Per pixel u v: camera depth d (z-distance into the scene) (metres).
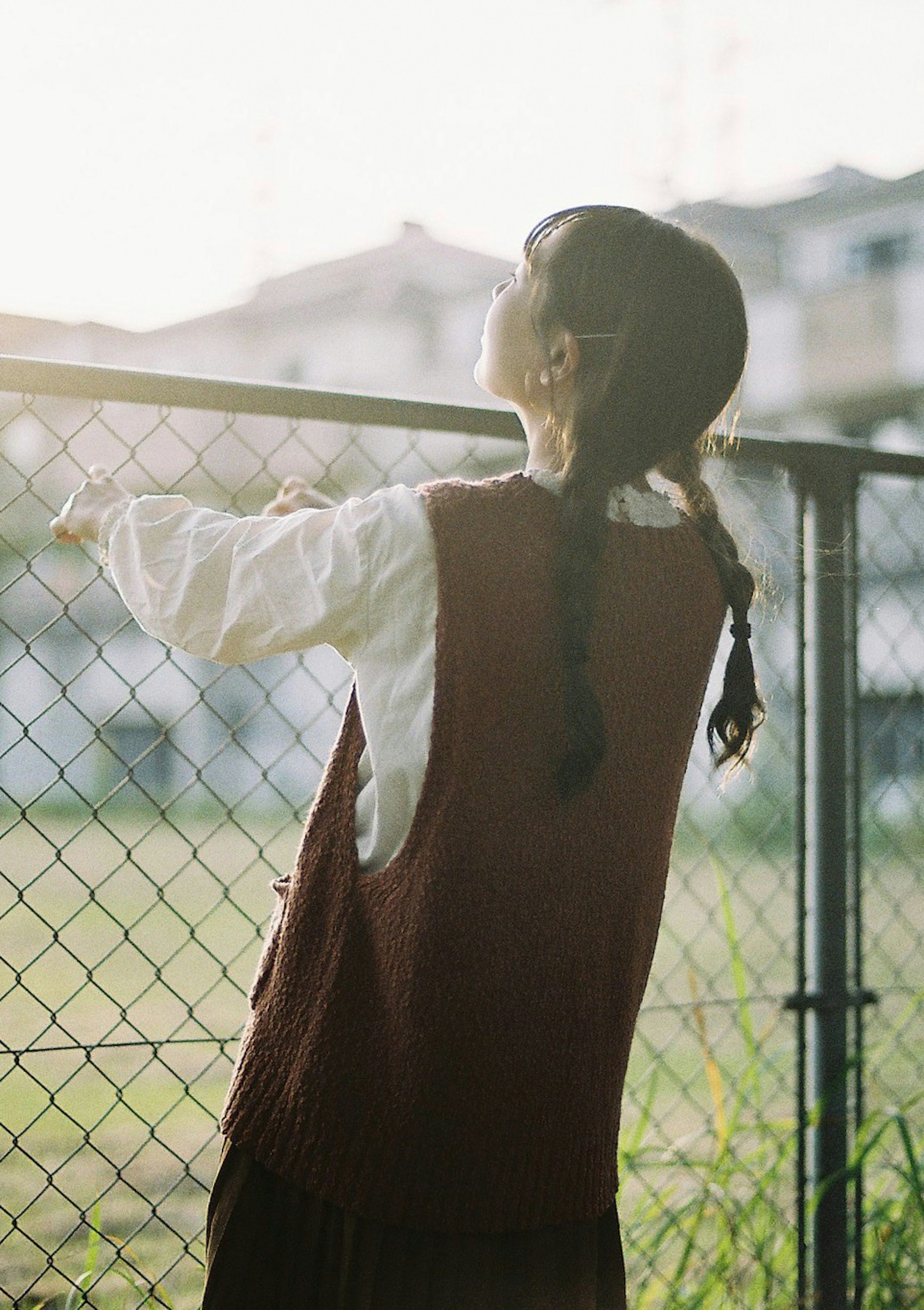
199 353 29.62
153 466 14.05
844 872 2.25
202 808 17.94
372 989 1.29
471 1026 1.26
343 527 1.33
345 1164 1.28
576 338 1.37
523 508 1.33
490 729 1.27
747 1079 2.41
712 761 1.59
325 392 1.85
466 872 1.26
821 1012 2.24
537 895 1.29
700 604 1.42
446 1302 1.29
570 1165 1.33
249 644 1.35
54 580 19.66
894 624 10.70
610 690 1.33
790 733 3.31
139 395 1.75
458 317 26.75
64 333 17.47
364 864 1.31
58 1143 3.70
